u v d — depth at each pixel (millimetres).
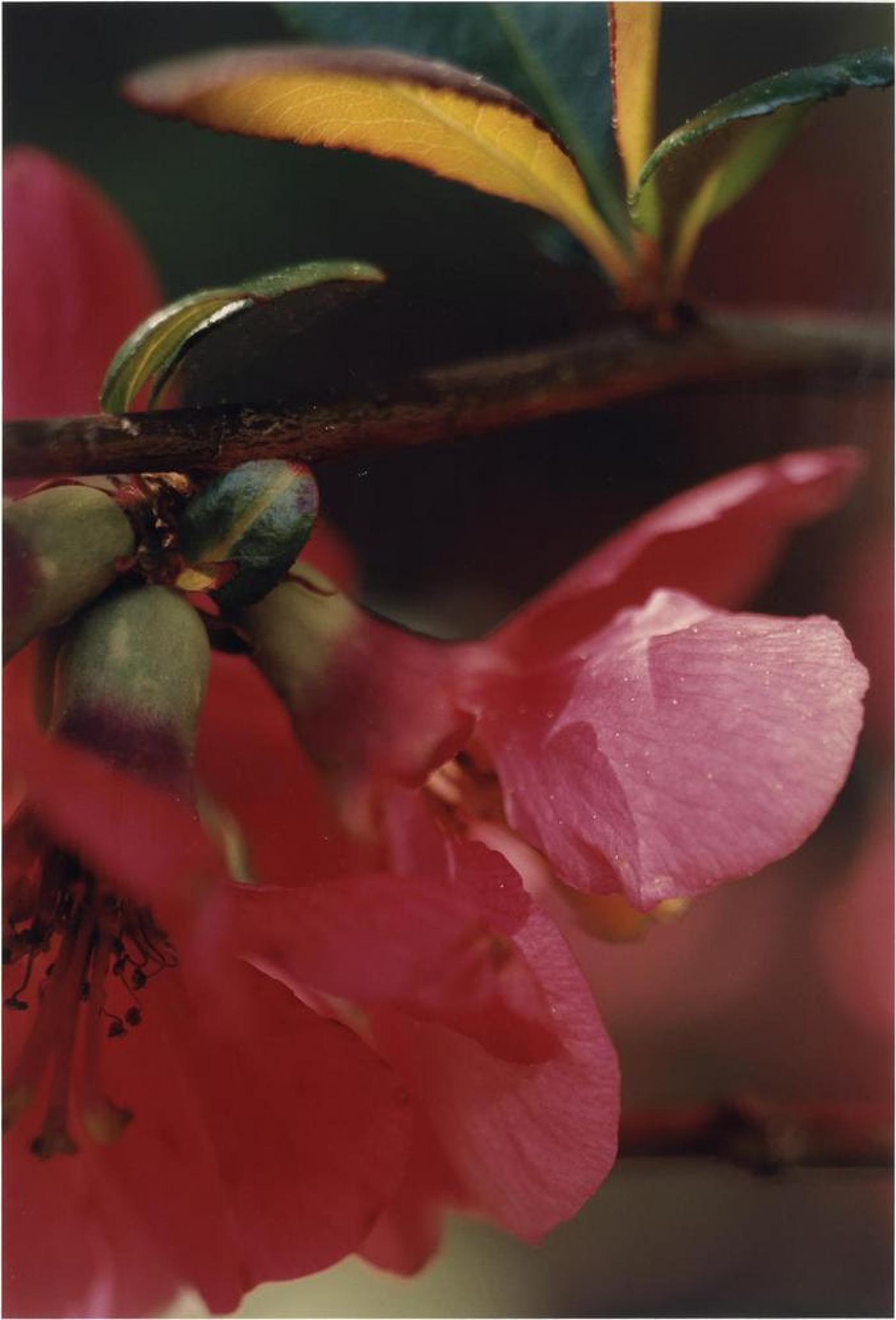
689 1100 210
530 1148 140
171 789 137
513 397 146
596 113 150
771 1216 236
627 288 151
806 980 218
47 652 140
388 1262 150
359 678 147
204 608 147
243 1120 142
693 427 217
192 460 135
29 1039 141
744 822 136
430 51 150
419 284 198
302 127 136
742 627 143
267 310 141
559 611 157
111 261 152
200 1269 143
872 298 214
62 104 207
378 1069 140
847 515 214
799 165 218
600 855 139
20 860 141
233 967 132
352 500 203
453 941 132
